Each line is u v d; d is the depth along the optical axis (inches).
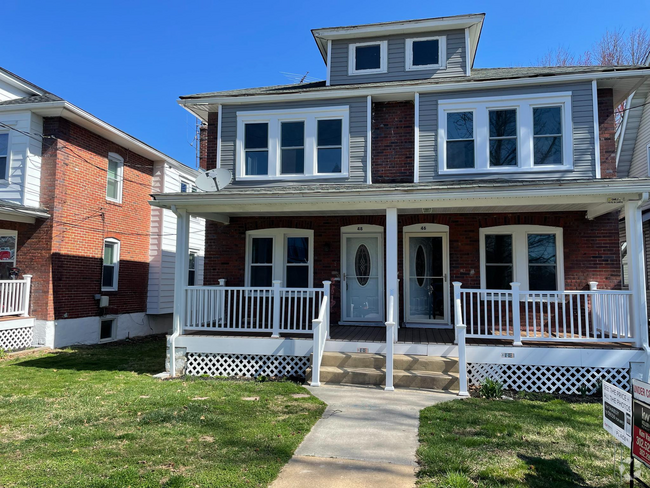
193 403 252.4
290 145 421.1
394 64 439.8
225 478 156.1
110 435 200.5
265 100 417.7
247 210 351.6
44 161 487.8
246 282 433.7
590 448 187.8
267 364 339.3
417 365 306.5
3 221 475.2
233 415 230.5
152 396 269.6
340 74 448.1
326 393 279.3
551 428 212.5
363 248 429.1
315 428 212.7
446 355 314.7
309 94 408.2
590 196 306.0
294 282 432.5
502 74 408.8
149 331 646.5
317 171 412.5
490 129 384.5
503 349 305.7
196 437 198.4
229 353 341.4
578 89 370.0
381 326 408.5
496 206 339.6
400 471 165.9
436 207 333.7
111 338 572.4
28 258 482.0
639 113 579.5
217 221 430.9
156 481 153.0
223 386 298.0
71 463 167.9
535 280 389.1
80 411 238.2
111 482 151.3
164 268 662.5
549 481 155.5
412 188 312.2
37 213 466.0
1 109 474.6
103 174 559.5
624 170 606.5
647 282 566.6
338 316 417.7
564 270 379.9
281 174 417.7
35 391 287.4
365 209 340.8
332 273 421.1
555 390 303.7
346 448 188.1
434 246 414.3
